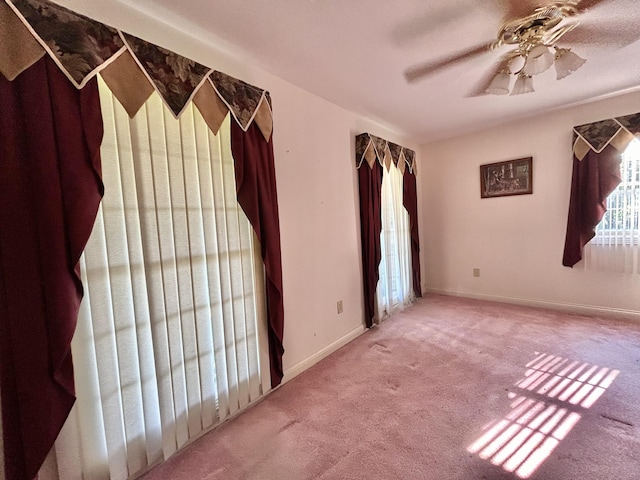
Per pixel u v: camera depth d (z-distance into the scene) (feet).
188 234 5.06
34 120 3.42
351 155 9.45
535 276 11.12
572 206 9.93
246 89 5.76
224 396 5.63
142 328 4.51
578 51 6.29
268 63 6.30
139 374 4.49
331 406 5.99
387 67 6.59
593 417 5.25
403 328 9.83
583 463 4.34
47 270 3.49
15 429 3.43
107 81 3.95
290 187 7.29
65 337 3.57
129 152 4.33
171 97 4.60
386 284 10.81
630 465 4.26
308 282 7.81
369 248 9.70
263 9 4.66
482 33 5.42
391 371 7.20
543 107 9.69
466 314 10.78
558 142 10.25
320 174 8.20
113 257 4.20
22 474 3.46
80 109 3.74
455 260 13.08
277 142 6.93
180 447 4.98
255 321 6.19
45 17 3.47
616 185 9.18
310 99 7.86
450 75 7.04
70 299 3.62
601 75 7.53
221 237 5.54
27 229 3.42
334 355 8.25
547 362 7.16
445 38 5.56
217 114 5.25
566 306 10.54
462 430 5.13
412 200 12.34
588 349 7.66
